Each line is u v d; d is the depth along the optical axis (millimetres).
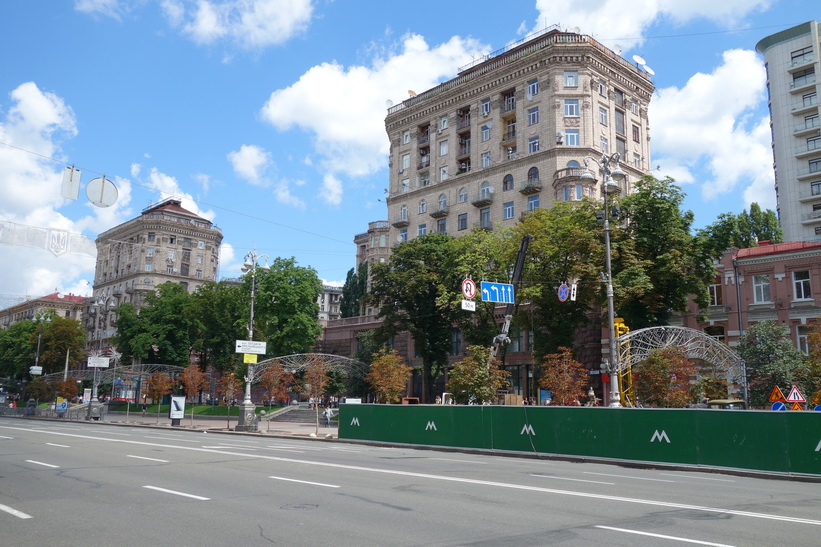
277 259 61750
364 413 28766
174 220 105688
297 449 23922
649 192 39188
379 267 53062
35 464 16750
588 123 57750
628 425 19781
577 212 41719
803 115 73562
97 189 17609
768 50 77750
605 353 47750
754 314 41688
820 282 39469
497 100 63406
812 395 33125
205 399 72812
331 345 74375
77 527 8680
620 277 36438
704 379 30875
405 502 10750
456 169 66688
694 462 18156
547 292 40594
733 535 8328
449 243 51031
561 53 58625
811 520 9500
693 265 38219
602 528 8703
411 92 76625
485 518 9359
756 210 67125
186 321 73062
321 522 9008
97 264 113938
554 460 21156
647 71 65625
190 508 10125
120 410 75750
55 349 84312
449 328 51938
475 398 31203
